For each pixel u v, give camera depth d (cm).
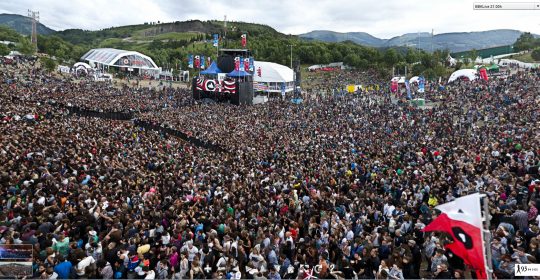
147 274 1052
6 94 4694
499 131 3428
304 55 16088
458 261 1143
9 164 1920
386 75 13200
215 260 1232
